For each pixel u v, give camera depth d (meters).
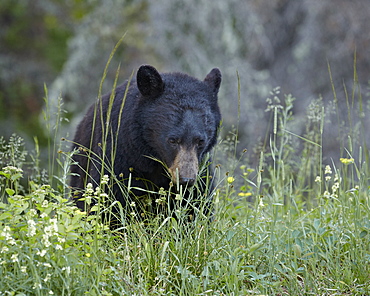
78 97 28.52
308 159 12.47
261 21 30.48
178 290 7.96
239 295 7.74
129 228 8.95
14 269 7.29
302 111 28.47
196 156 10.08
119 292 7.43
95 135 10.73
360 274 8.41
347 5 30.09
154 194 10.46
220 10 27.78
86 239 7.68
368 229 9.00
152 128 10.23
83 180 11.13
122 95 10.80
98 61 29.27
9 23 36.16
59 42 35.94
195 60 27.17
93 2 30.45
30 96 34.62
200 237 8.46
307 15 30.39
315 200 12.50
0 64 34.72
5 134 31.84
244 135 26.05
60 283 7.28
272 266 8.25
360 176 9.18
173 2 27.84
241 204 11.45
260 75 27.39
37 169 10.90
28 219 7.56
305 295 8.10
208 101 10.62
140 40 29.03
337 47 29.84
